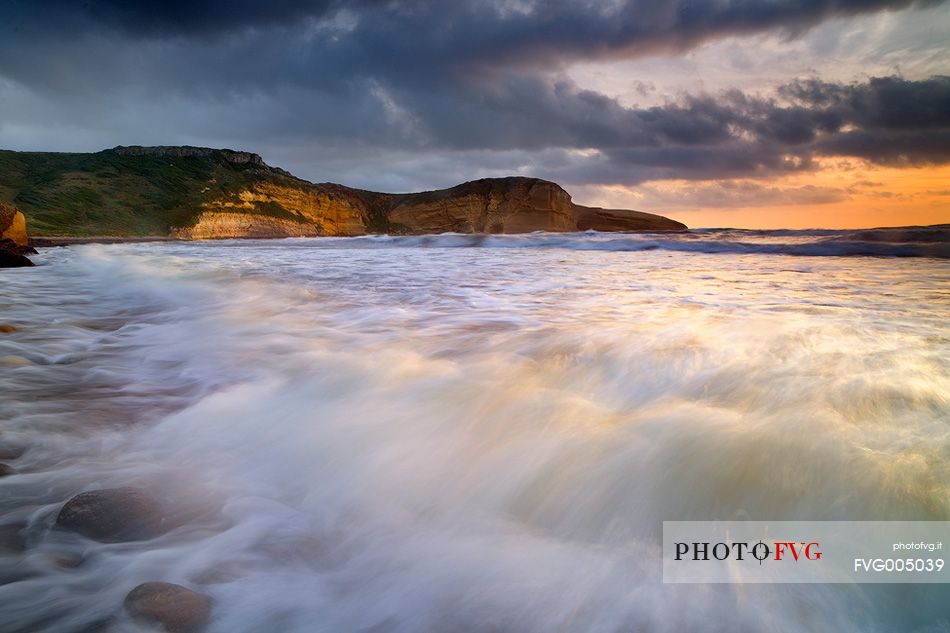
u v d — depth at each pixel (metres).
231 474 2.52
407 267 13.82
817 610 1.59
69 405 3.37
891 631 1.55
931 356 3.46
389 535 2.06
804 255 16.08
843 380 2.99
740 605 1.61
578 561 1.87
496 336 4.82
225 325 5.88
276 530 2.08
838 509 1.93
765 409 2.68
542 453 2.49
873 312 5.33
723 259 14.76
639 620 1.57
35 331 5.71
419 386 3.48
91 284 10.64
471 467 2.48
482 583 1.78
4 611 1.61
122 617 1.58
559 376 3.56
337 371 3.90
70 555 1.88
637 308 6.11
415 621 1.61
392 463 2.57
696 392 3.04
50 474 2.46
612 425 2.68
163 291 9.02
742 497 2.08
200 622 1.58
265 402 3.37
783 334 4.24
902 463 2.04
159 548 1.95
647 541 1.95
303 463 2.61
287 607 1.67
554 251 21.70
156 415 3.21
